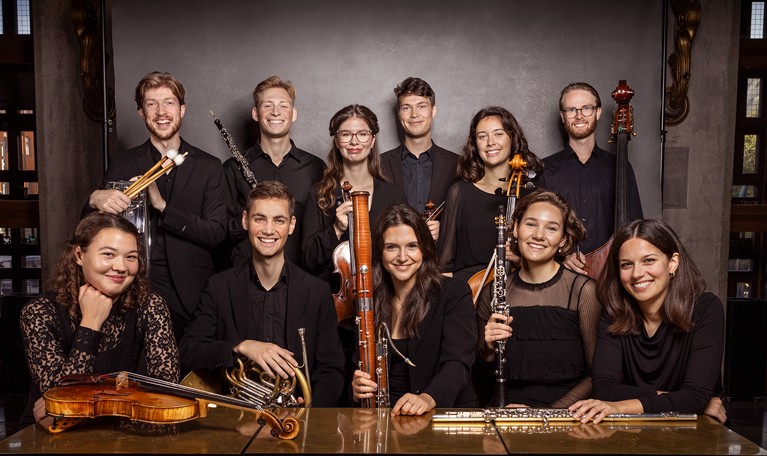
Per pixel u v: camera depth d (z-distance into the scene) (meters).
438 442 1.52
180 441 1.52
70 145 4.39
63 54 4.38
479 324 2.56
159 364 2.18
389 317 2.39
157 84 3.09
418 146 3.50
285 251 3.36
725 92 4.18
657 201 4.00
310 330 2.50
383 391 2.19
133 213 2.77
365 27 3.98
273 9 3.96
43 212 4.41
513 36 3.98
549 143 4.00
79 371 1.96
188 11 3.95
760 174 4.82
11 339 4.18
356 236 2.25
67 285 2.12
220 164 3.22
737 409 4.04
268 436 1.56
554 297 2.44
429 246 2.37
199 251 3.07
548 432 1.60
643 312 2.21
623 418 1.71
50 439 1.53
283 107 3.33
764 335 4.23
